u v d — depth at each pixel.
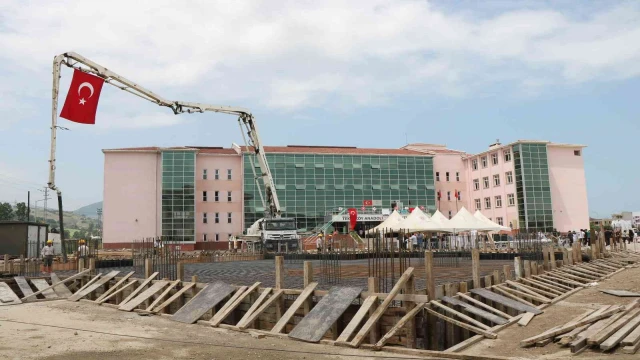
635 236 51.12
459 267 26.75
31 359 10.69
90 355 11.11
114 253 46.97
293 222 48.03
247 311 15.41
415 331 13.11
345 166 77.62
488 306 15.22
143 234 70.00
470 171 82.62
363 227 75.50
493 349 12.08
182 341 12.67
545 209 70.62
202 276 23.34
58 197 30.31
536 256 27.09
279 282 15.66
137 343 12.41
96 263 31.59
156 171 71.81
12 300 19.84
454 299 14.70
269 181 49.91
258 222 50.16
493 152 76.88
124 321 15.61
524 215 70.06
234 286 16.64
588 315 14.72
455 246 45.09
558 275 23.50
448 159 83.38
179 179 71.56
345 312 14.20
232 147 81.38
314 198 75.69
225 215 74.31
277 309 15.29
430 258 14.04
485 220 43.41
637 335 11.61
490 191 77.62
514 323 14.70
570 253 29.97
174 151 72.06
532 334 13.44
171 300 17.33
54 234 45.19
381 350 11.78
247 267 31.14
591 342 11.44
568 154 74.12
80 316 16.56
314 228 74.19
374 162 78.75
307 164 76.38
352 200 76.88
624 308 14.85
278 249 46.75
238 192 75.06
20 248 36.75
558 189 72.69
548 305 17.44
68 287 23.36
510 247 45.91
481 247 48.34
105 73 35.84
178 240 70.31
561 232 71.00
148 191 71.06
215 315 15.28
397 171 79.31
